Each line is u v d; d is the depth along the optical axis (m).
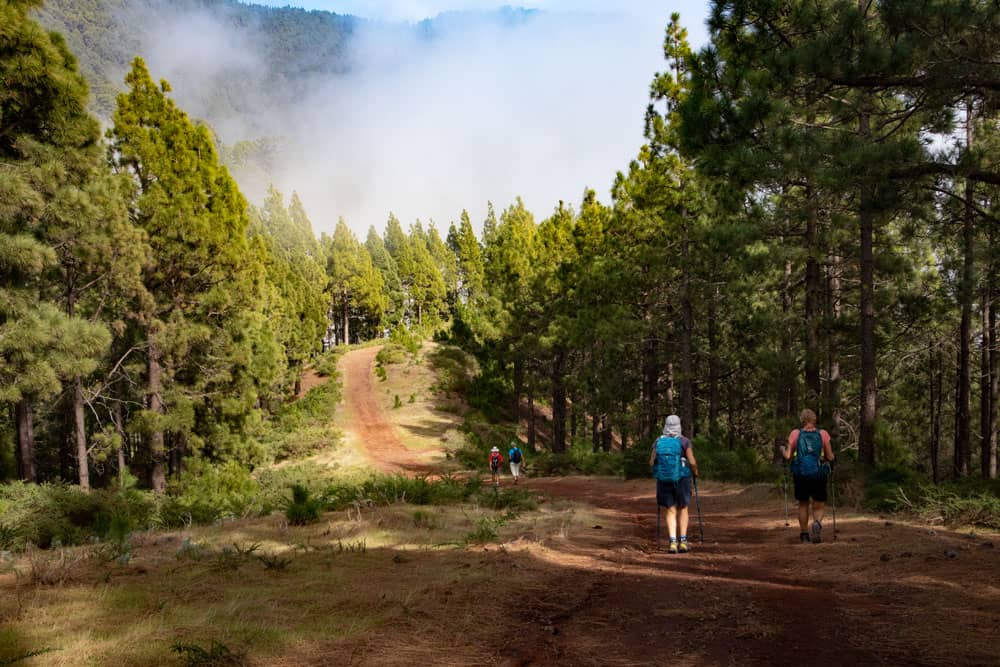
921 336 22.31
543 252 48.44
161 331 25.44
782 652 3.99
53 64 17.17
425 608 4.83
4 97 16.78
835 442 18.36
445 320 108.06
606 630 4.56
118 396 26.84
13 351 16.50
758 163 10.41
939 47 9.17
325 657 3.71
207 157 27.03
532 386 48.03
